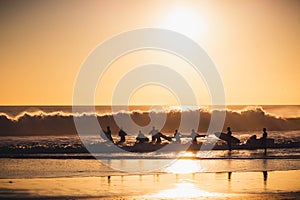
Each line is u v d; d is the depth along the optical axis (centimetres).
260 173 1559
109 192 1253
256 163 1786
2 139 2828
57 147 2230
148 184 1366
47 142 2600
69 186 1327
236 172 1582
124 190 1279
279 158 1931
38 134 3212
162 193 1245
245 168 1664
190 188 1309
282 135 3173
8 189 1277
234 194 1234
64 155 1988
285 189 1302
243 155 2030
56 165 1717
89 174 1529
